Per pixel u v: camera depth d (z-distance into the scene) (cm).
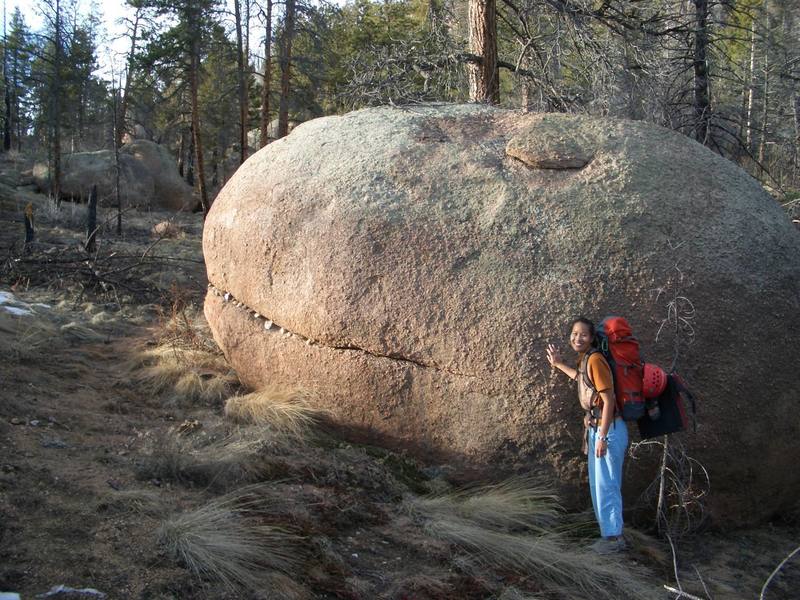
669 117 1001
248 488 465
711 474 512
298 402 594
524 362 508
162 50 2455
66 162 2645
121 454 483
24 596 318
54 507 394
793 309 523
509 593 405
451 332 528
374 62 951
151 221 2267
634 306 505
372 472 526
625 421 476
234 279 662
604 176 548
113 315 942
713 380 502
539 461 519
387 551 435
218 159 3850
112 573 347
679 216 528
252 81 2930
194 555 370
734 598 449
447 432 538
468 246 539
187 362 714
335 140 648
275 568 385
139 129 4297
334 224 582
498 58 1094
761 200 563
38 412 527
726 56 1127
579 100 974
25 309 852
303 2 2248
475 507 493
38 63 4069
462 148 597
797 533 542
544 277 518
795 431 519
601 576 442
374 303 553
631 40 988
